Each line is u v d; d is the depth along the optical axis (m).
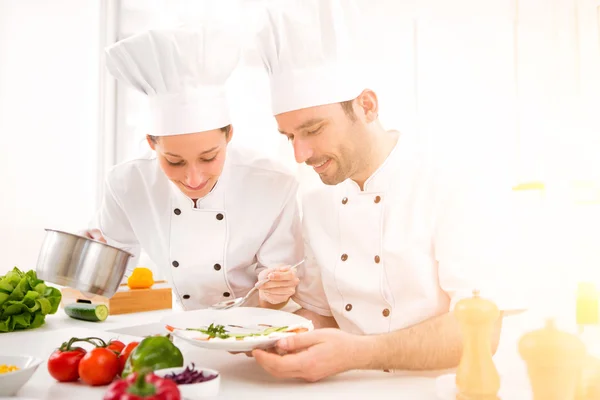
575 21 1.99
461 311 1.11
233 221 1.95
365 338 1.32
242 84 2.88
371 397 1.20
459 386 1.12
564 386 1.00
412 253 1.52
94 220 2.24
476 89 2.18
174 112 1.57
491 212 1.45
